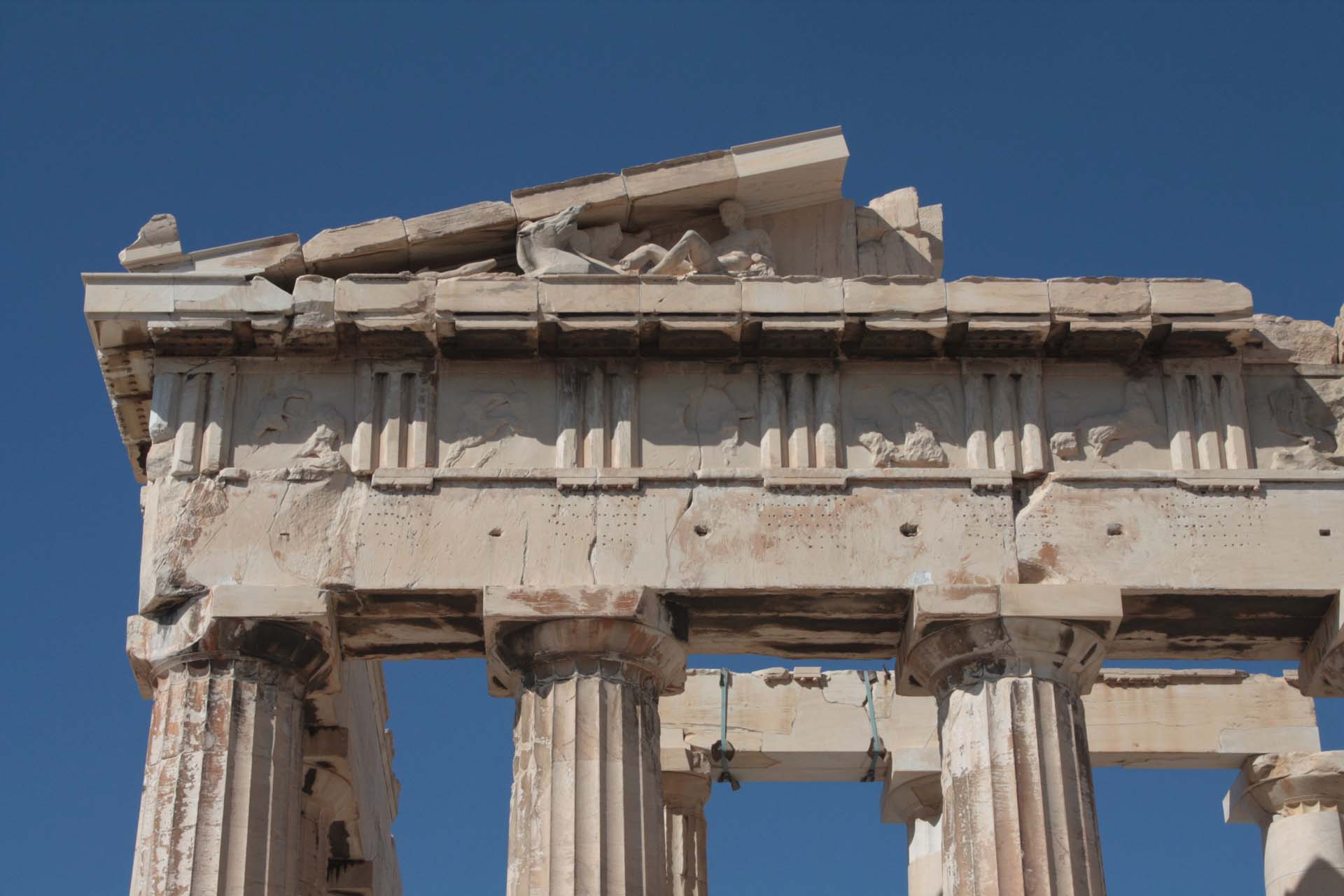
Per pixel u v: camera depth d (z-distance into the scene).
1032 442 43.69
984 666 41.91
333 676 42.97
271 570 42.06
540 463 43.28
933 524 42.72
